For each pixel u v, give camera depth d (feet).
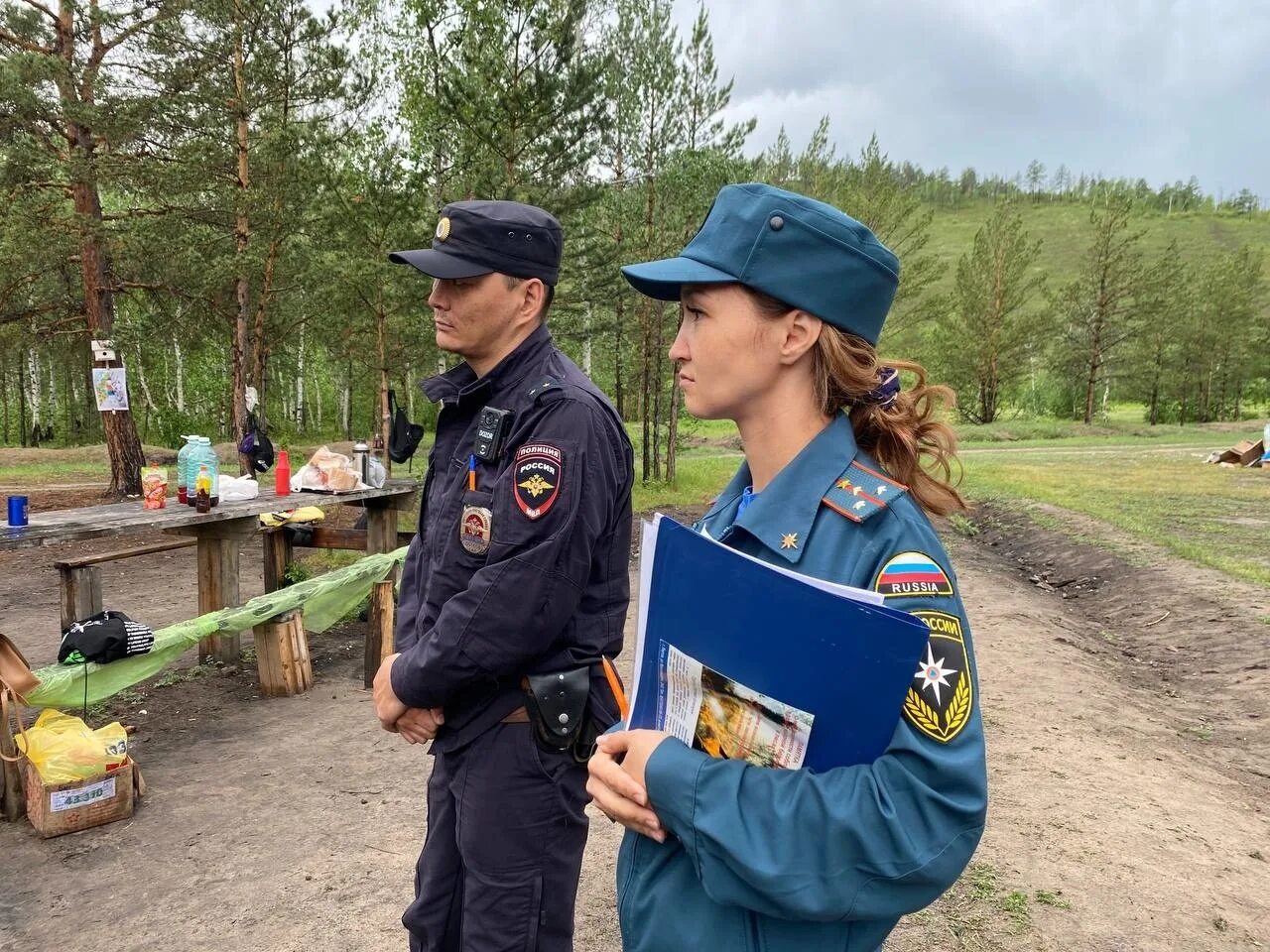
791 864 2.71
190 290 41.04
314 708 14.69
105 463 61.57
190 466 14.87
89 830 10.32
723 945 3.10
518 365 5.84
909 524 3.04
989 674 16.80
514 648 5.07
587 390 5.66
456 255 5.73
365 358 40.98
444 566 5.57
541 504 5.15
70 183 37.11
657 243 45.83
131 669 11.61
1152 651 21.33
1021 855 9.45
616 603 5.84
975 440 106.11
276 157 36.04
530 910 5.45
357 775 11.96
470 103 31.76
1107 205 121.70
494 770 5.39
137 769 11.14
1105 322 123.85
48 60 33.24
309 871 9.43
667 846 3.35
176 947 8.07
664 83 43.55
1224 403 144.56
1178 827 10.44
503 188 32.60
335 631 19.89
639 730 3.23
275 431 100.17
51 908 8.69
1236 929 8.18
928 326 127.44
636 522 35.68
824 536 3.12
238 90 36.09
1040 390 149.07
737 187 3.37
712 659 3.00
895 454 3.36
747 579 2.87
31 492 43.55
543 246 5.93
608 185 38.09
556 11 32.09
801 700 2.81
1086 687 16.39
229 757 12.60
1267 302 155.02
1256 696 16.94
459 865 5.81
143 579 26.35
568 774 5.49
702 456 79.25
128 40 35.86
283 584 19.26
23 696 10.38
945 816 2.68
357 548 19.13
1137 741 13.93
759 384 3.32
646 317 48.52
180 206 38.17
